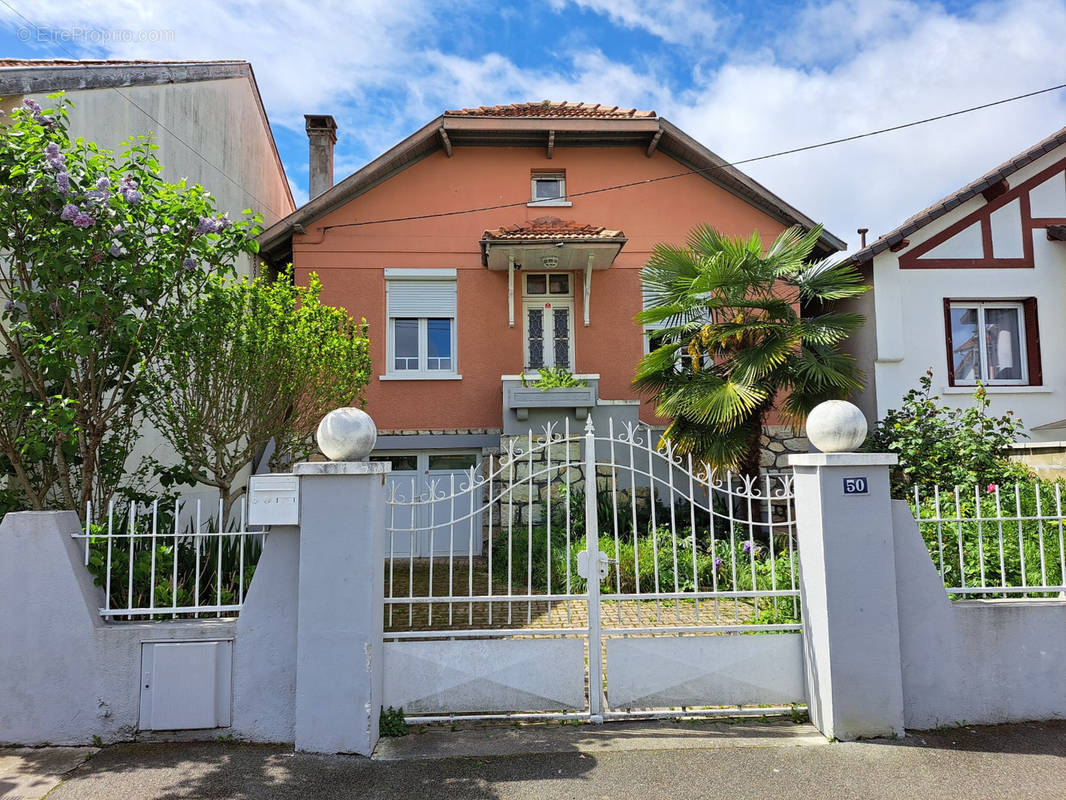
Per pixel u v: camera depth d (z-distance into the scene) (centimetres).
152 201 502
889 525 429
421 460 1177
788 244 885
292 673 420
